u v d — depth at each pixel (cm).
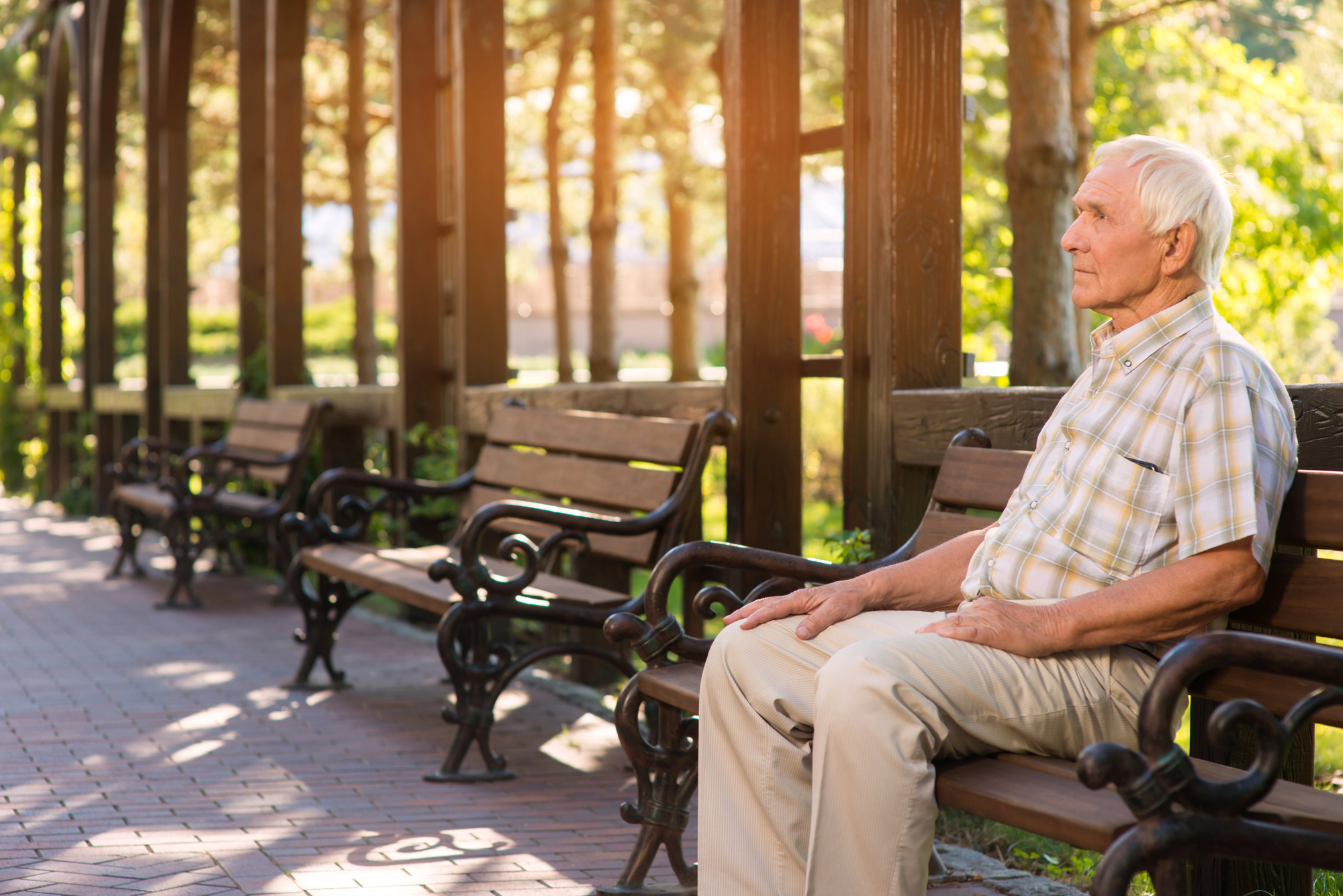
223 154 1455
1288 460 199
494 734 407
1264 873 240
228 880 271
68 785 346
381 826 313
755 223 419
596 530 357
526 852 295
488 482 493
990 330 856
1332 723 185
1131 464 206
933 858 277
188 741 397
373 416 716
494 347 634
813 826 195
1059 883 274
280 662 527
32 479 1485
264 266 929
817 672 217
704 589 264
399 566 431
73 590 733
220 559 803
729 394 424
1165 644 214
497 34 637
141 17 1063
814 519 1230
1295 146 782
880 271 365
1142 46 838
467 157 633
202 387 1011
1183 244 209
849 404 407
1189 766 158
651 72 1239
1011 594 215
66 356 1513
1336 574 198
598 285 1095
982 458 275
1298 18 890
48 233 1388
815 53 1068
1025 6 541
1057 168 542
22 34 1377
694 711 237
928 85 362
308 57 1345
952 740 199
